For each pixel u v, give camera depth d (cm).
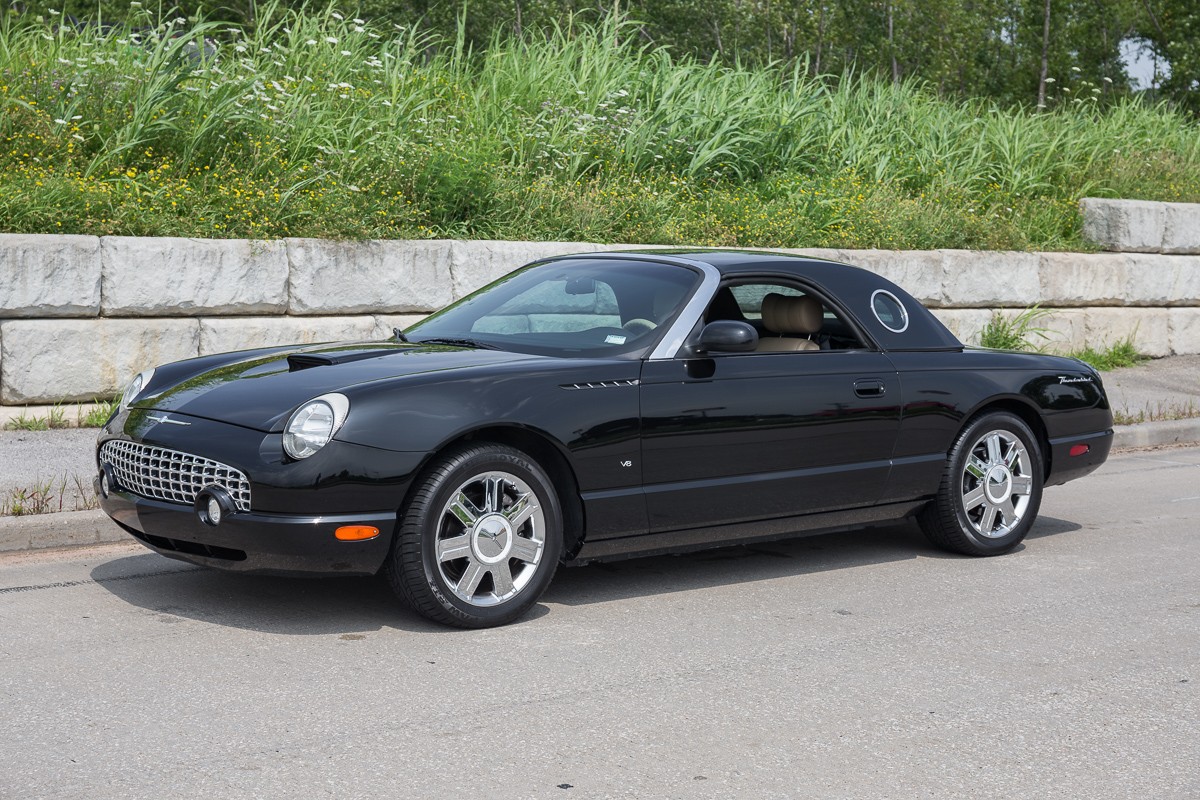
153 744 373
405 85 1307
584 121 1333
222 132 1099
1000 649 493
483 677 444
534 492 502
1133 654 490
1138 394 1250
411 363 514
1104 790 357
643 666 462
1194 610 556
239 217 986
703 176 1373
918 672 462
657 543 544
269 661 455
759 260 604
